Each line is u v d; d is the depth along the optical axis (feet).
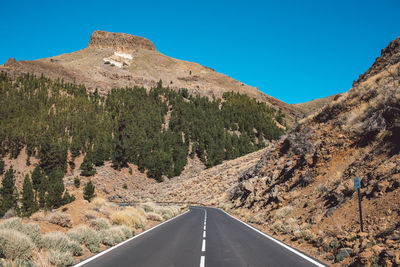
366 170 39.14
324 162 56.03
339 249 25.08
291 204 51.24
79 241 28.48
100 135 372.79
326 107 76.48
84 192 187.21
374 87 64.03
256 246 30.91
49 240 24.21
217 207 132.77
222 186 168.45
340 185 38.93
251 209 74.59
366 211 29.45
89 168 249.34
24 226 24.47
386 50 87.20
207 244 32.35
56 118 447.42
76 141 341.82
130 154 302.66
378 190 31.09
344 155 52.16
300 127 83.61
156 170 284.00
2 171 303.27
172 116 490.90
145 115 479.00
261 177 90.74
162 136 388.37
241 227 52.03
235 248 29.58
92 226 37.86
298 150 72.64
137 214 56.44
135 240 35.78
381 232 23.56
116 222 46.52
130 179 264.72
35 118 457.68
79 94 634.84
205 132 417.69
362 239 24.23
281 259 23.91
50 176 245.24
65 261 21.13
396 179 29.99
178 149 346.54
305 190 53.01
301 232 34.45
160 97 641.81
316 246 29.43
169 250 28.37
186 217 78.64
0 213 183.62
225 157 375.66
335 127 64.80
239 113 635.25
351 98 70.49
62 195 203.31
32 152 354.54
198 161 356.38
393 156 36.01
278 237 38.96
